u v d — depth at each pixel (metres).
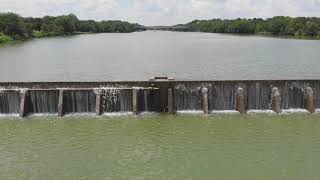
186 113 51.81
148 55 122.56
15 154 40.00
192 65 96.69
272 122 48.28
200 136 44.12
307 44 156.00
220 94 52.47
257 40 192.38
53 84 52.25
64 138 43.78
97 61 106.44
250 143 42.12
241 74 82.38
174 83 52.09
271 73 83.06
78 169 37.03
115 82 52.28
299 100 53.00
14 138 43.88
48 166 37.53
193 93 52.38
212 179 35.09
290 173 36.00
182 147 41.31
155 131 45.69
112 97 51.69
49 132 45.50
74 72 87.00
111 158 39.03
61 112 50.50
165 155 39.59
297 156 39.09
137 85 52.28
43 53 127.88
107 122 48.56
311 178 35.16
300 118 49.59
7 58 112.69
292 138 43.34
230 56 114.94
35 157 39.34
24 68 92.88
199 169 36.81
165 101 52.09
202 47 153.38
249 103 52.81
